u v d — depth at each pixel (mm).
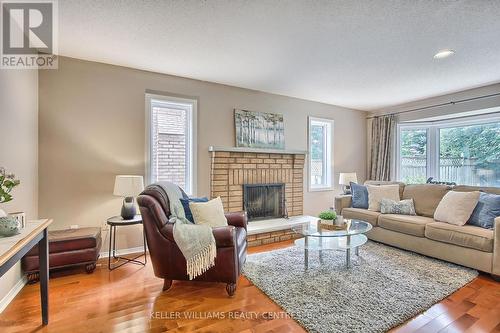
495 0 1894
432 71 3342
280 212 4332
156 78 3449
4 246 1323
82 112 3031
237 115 4043
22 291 2254
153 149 3504
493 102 3826
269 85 3986
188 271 2125
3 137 2027
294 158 4461
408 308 1980
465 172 4582
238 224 2791
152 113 3500
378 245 3537
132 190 2877
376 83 3855
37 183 2791
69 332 1724
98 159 3113
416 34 2410
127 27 2314
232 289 2213
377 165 5422
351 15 2113
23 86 2430
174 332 1730
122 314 1934
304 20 2193
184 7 2020
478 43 2576
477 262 2607
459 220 2861
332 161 5184
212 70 3365
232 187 3902
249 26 2291
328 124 5168
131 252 3283
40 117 2834
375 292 2225
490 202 2787
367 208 3930
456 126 4691
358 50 2754
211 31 2381
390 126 5227
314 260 2979
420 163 5098
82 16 2146
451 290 2266
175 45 2670
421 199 3572
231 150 3809
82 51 2812
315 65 3174
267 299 2156
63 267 2574
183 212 2570
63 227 2941
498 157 4188
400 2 1938
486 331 1743
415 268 2738
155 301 2123
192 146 3711
